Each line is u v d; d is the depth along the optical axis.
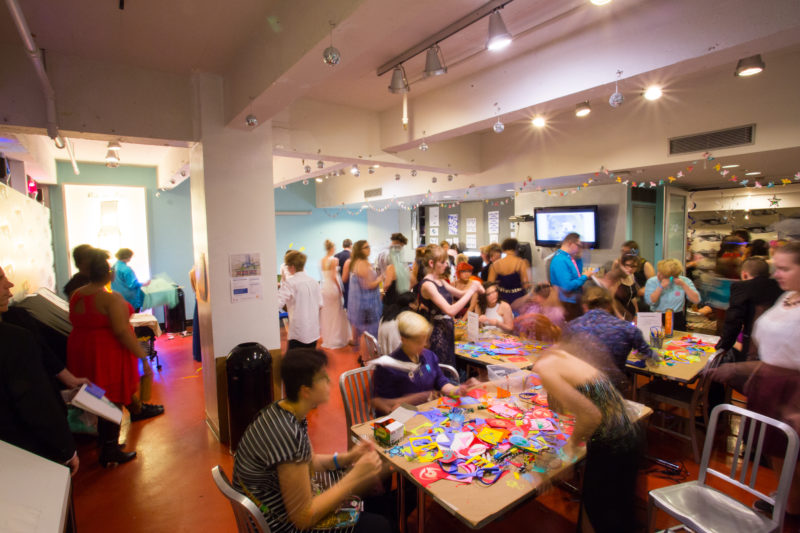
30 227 3.99
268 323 3.54
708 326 6.82
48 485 1.34
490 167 5.87
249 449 1.45
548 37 2.75
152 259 7.38
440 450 1.85
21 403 1.67
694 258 7.14
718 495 1.90
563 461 1.76
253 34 2.64
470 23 2.45
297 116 3.95
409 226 12.04
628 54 2.42
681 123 4.01
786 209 6.59
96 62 2.98
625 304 3.94
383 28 1.84
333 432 3.51
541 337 3.71
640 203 6.13
